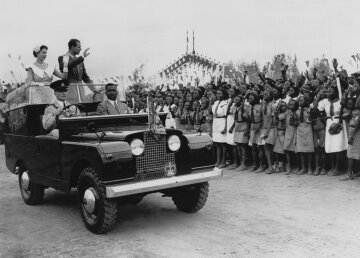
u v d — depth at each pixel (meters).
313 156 9.49
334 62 9.59
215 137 10.45
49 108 6.52
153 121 5.52
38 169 6.74
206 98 11.02
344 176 8.29
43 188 7.23
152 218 6.20
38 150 6.67
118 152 5.18
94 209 5.38
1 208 7.18
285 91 9.45
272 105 9.20
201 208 6.43
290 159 9.35
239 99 9.79
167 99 12.62
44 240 5.41
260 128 9.43
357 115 7.91
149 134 5.50
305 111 8.66
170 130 5.74
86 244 5.16
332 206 6.39
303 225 5.57
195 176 5.62
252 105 9.51
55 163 6.20
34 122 6.93
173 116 12.34
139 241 5.19
